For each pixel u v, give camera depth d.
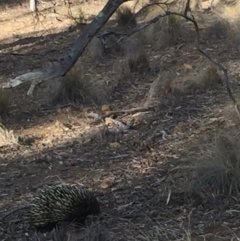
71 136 7.79
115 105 8.77
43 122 8.38
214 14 12.42
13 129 8.20
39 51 12.44
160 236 5.11
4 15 17.75
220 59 10.11
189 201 5.68
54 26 14.78
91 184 6.32
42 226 5.39
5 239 5.32
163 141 7.25
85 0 17.02
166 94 8.66
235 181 5.70
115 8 3.36
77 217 5.37
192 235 5.10
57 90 8.99
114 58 10.76
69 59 3.33
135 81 9.60
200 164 5.91
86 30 3.35
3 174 6.80
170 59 10.42
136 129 7.80
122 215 5.55
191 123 7.66
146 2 12.66
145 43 11.28
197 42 4.75
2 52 12.77
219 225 5.24
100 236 5.09
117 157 6.98
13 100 9.14
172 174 6.21
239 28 11.26
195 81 8.94
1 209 5.91
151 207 5.68
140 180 6.29
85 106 8.82
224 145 6.03
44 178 6.60
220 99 8.36
